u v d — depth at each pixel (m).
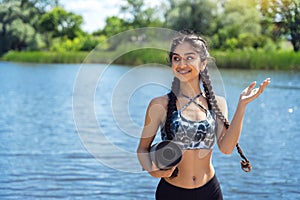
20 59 53.88
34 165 8.07
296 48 27.62
